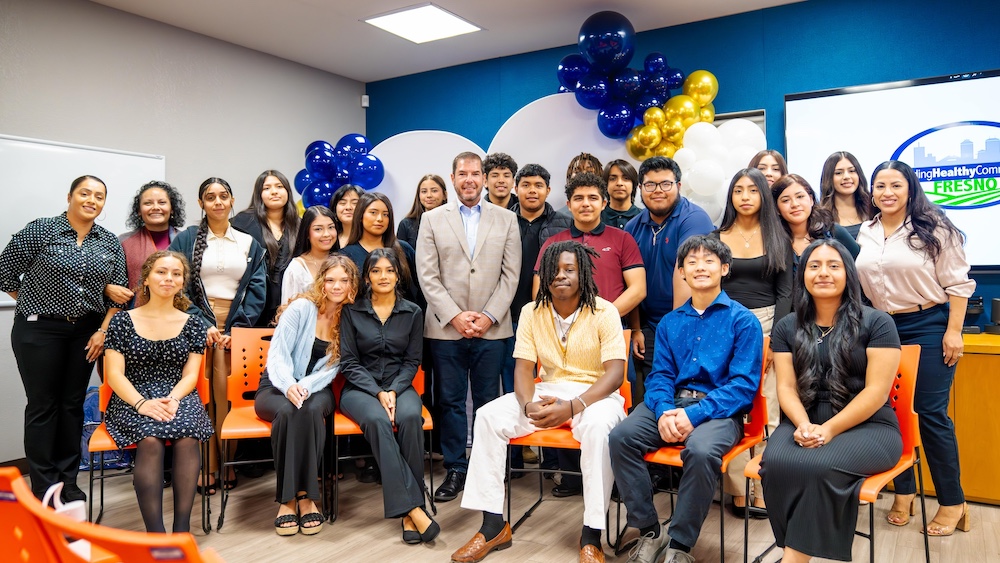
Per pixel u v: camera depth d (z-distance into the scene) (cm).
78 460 324
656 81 430
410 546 270
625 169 369
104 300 320
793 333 237
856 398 219
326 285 304
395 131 604
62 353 310
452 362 327
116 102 441
